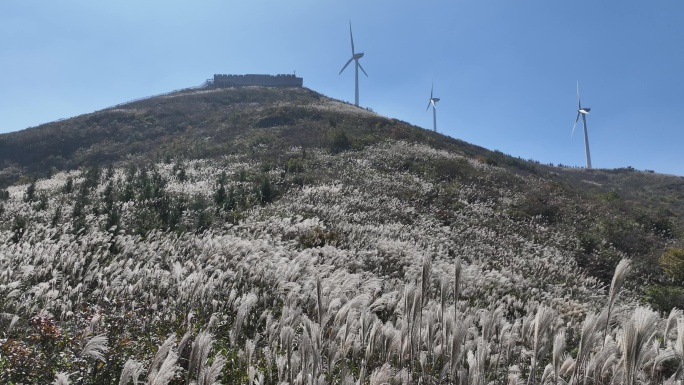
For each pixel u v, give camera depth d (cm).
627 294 1819
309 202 2661
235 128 5734
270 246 1362
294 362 497
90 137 5906
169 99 8050
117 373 560
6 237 1349
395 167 3944
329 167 3806
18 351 536
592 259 2347
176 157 4419
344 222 2155
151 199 2331
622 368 457
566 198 3569
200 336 386
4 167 5000
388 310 874
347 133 5112
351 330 577
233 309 788
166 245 1332
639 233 2845
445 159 4238
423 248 1906
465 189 3441
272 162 3906
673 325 508
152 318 762
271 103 7456
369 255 1512
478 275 1370
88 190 2739
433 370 582
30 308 718
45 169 4841
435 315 601
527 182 4012
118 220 1734
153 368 377
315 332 484
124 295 862
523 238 2531
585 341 452
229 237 1454
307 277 974
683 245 2639
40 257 993
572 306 1400
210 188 2894
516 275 1650
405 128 5753
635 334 384
